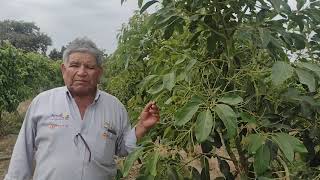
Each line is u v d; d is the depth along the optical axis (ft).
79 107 7.02
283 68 4.90
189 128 6.16
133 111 8.09
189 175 6.55
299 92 6.17
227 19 6.21
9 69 32.19
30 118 7.09
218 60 6.22
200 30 6.36
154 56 7.47
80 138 6.82
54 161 6.77
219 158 6.70
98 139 6.89
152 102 6.59
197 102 5.19
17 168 7.06
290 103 6.28
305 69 5.24
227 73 6.29
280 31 5.79
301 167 6.57
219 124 5.99
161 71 6.51
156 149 5.91
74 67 6.79
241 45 6.66
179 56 6.44
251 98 5.98
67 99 7.00
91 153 6.79
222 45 6.49
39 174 6.89
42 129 6.93
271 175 5.80
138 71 9.22
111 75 12.07
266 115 5.99
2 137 31.22
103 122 7.00
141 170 6.32
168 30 6.20
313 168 6.63
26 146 7.16
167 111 6.40
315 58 6.60
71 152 6.78
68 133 6.82
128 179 12.24
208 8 6.14
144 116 6.63
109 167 7.10
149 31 7.13
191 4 6.08
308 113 5.88
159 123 6.57
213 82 6.26
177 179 6.09
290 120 6.26
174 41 7.00
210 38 6.09
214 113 5.10
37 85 39.99
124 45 7.85
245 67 6.19
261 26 5.89
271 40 5.54
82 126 6.88
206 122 4.96
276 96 6.03
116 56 10.33
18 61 35.06
